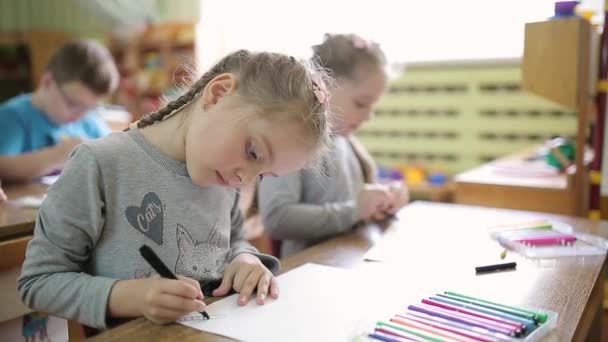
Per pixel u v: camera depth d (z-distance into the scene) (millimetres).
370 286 762
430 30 2891
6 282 1023
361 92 1228
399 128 3047
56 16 3947
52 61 1883
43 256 714
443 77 2885
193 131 753
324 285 766
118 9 3693
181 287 626
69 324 929
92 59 1854
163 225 787
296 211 1195
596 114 1644
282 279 793
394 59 2969
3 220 1040
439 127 2941
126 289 653
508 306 659
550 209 1574
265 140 697
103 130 2215
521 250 950
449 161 2951
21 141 1852
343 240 1037
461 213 1268
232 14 3262
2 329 1059
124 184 767
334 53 1220
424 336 566
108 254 762
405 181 2840
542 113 2682
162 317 620
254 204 1266
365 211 1183
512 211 1293
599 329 945
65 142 1589
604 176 1634
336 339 586
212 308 681
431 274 820
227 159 707
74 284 681
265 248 1684
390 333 579
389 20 2943
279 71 735
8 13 4023
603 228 1135
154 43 3539
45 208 735
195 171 754
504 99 2754
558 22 1482
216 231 848
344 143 1370
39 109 1921
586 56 1484
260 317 650
